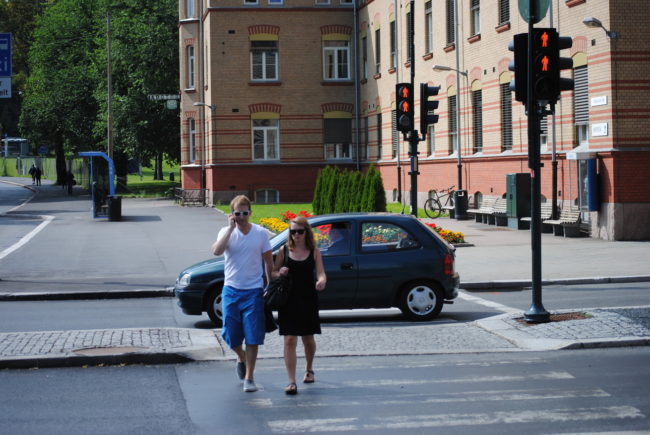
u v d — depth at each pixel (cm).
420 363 1181
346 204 3391
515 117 3522
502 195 3662
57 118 8100
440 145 4388
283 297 1012
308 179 5669
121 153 8025
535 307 1428
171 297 2020
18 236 3659
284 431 850
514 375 1090
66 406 963
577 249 2600
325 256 1527
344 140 5719
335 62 5703
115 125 7056
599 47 2834
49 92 8194
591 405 932
